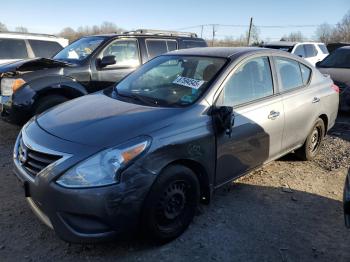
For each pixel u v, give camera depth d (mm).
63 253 3188
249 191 4457
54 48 10461
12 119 5973
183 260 3141
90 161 2842
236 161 3867
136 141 2988
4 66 6316
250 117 3945
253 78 4176
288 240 3492
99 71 6832
